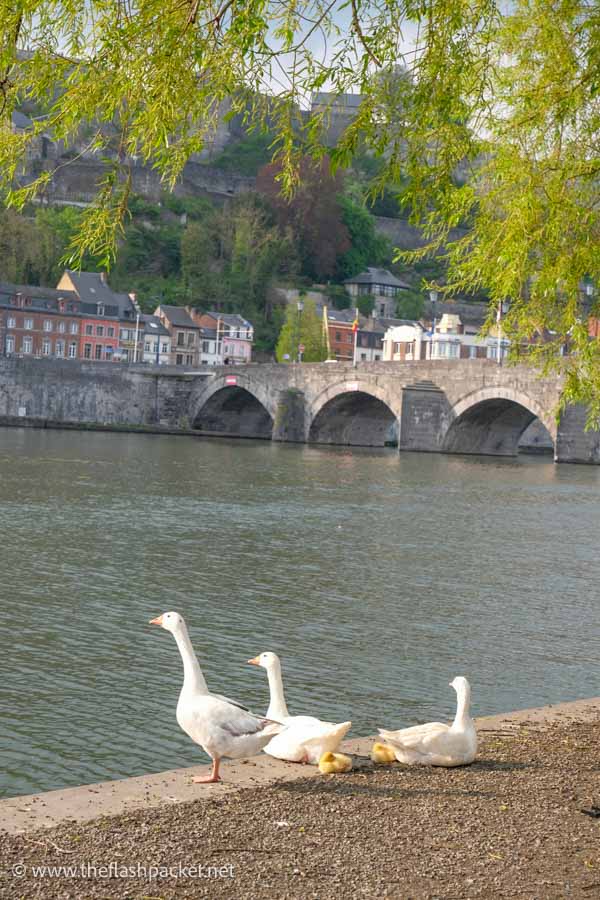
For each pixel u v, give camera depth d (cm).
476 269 1164
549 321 1242
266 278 19875
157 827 824
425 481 6575
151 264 19912
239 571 2938
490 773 1017
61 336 15588
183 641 991
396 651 2062
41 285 16938
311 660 1964
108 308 16288
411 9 988
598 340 1222
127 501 4672
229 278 19638
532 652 2094
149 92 925
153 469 6650
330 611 2430
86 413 13100
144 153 995
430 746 1038
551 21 1115
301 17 952
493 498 5547
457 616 2431
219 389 13075
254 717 970
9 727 1510
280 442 11900
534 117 1113
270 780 971
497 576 3045
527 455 11312
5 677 1766
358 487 5956
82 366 13025
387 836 825
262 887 712
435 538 3859
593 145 1169
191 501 4806
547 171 1142
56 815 848
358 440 12406
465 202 1130
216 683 1781
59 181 18550
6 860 745
